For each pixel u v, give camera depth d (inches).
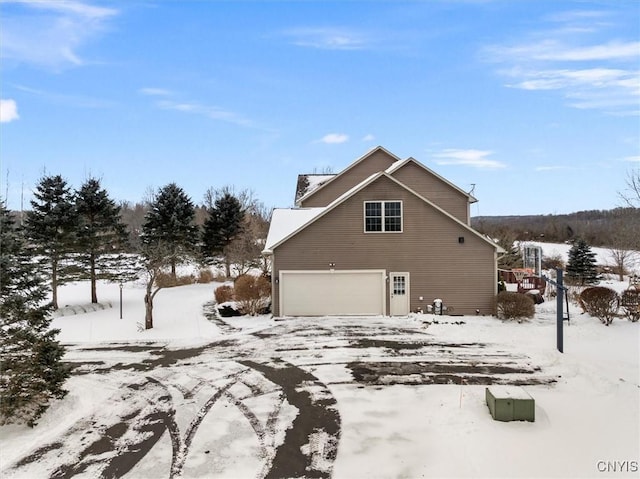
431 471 257.6
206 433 317.7
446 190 950.4
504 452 271.1
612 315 629.3
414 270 791.7
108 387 422.3
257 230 1752.0
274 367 477.1
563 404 344.5
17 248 382.3
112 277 1005.8
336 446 293.0
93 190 1047.0
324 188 1024.9
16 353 345.4
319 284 796.6
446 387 398.3
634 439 280.2
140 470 268.2
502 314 721.0
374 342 580.1
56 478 261.1
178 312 861.2
